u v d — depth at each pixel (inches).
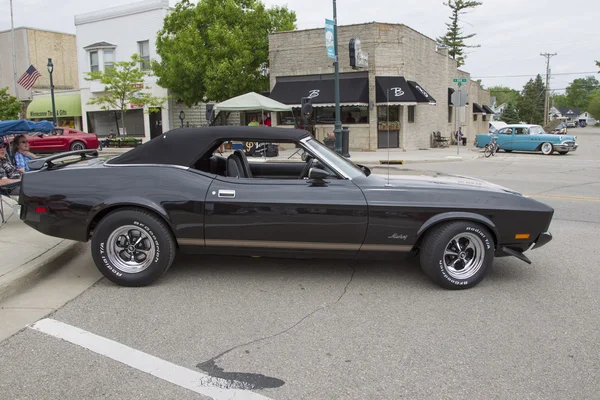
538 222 180.2
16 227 264.2
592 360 131.6
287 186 180.5
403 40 927.7
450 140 1353.3
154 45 1186.0
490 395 115.0
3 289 173.3
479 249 182.4
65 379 121.9
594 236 272.4
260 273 202.4
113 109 1267.2
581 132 2957.7
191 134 188.1
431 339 143.9
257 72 1040.8
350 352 135.9
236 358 132.5
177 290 183.3
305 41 954.7
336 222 177.2
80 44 1284.4
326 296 177.8
